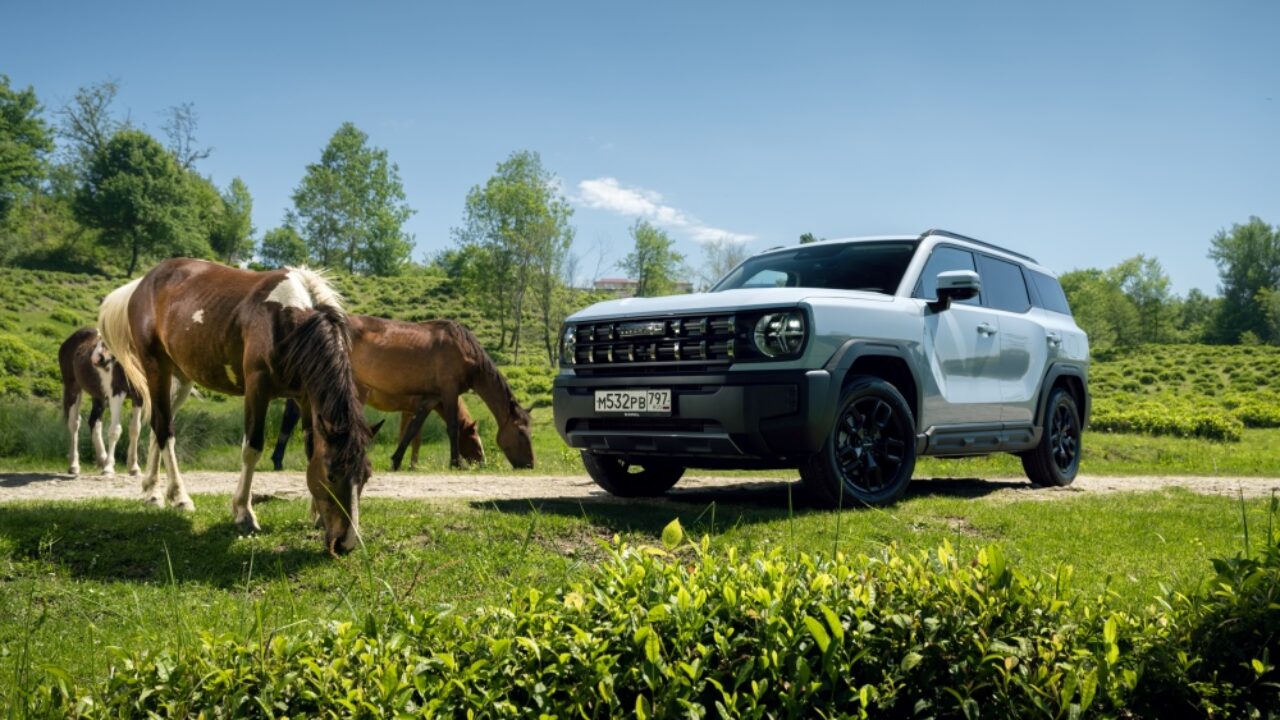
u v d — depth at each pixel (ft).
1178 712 8.93
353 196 382.01
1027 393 26.08
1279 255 453.99
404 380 38.96
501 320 223.51
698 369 19.47
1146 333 427.74
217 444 49.24
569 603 8.13
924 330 21.84
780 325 18.60
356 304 246.47
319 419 16.02
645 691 7.71
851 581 8.64
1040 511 20.18
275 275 18.95
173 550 16.62
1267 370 211.82
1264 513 20.44
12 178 294.05
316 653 7.65
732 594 8.08
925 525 18.43
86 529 17.60
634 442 20.34
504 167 231.30
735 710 7.33
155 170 327.26
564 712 7.34
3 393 89.45
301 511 19.43
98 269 306.76
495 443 54.95
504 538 16.90
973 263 25.52
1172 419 85.20
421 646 7.76
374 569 15.19
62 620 13.23
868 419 20.49
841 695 7.77
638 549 9.26
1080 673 8.02
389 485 27.30
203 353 19.51
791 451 18.69
